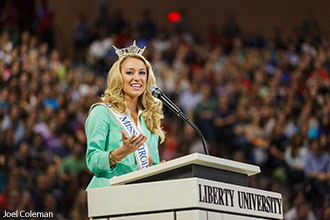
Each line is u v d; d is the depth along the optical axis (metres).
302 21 19.98
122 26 16.77
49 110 11.70
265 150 12.16
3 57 13.30
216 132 12.57
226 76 15.12
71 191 9.98
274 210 3.11
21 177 9.68
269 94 14.35
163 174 2.94
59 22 18.11
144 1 19.39
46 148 10.92
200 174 2.87
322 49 17.39
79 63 15.53
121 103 3.71
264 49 17.27
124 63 3.79
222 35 17.91
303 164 11.90
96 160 3.39
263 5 20.02
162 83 14.09
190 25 18.86
